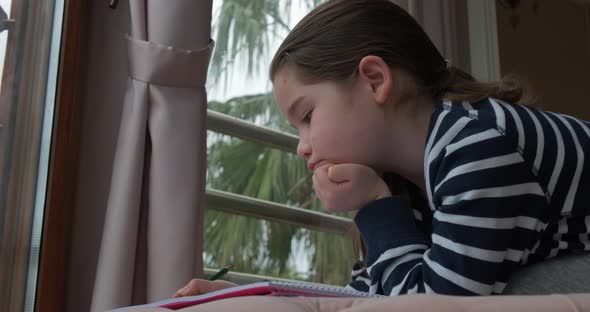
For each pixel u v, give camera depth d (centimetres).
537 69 305
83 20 150
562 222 92
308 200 191
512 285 90
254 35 190
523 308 46
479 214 86
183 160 139
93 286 144
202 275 140
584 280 89
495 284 86
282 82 107
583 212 93
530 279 90
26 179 138
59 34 146
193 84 145
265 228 181
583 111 324
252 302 50
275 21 195
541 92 304
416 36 110
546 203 90
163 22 144
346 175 98
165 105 140
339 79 102
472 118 92
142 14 145
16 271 133
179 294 90
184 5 146
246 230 178
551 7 322
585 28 338
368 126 102
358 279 111
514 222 87
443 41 234
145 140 141
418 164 104
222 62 182
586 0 339
